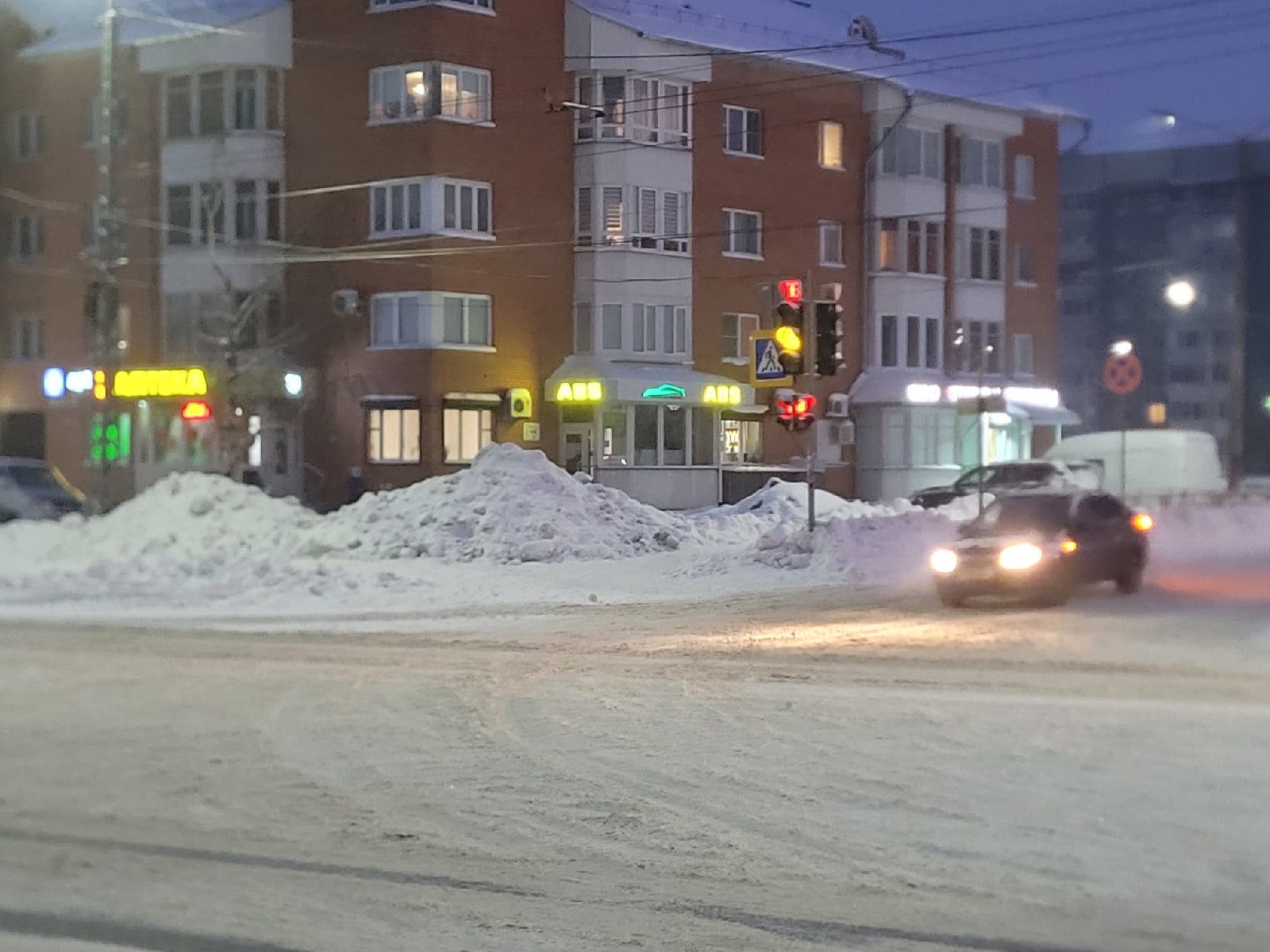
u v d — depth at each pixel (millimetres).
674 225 50969
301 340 47469
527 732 12367
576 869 8344
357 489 47031
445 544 28359
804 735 12055
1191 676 15219
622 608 22750
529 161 48781
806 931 7164
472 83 47562
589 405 49125
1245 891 7680
